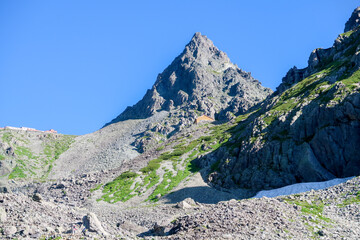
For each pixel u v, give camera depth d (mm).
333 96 90500
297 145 89812
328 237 32938
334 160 81312
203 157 124438
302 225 35156
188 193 96438
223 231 33031
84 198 110688
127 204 99688
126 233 41031
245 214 36719
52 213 42500
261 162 94812
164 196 99250
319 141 84812
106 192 115125
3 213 35125
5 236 31812
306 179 83250
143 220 65500
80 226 37312
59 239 31547
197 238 31906
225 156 110188
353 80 94062
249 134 109812
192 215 40531
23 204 41188
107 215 79188
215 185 99875
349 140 79688
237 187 94750
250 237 30891
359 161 77062
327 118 86438
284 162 89062
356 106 80312
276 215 36688
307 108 96938
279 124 100312
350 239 32656
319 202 49031
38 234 33219
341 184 54188
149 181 117562
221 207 40562
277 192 81125
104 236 34125
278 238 31141
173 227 39875
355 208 43719
